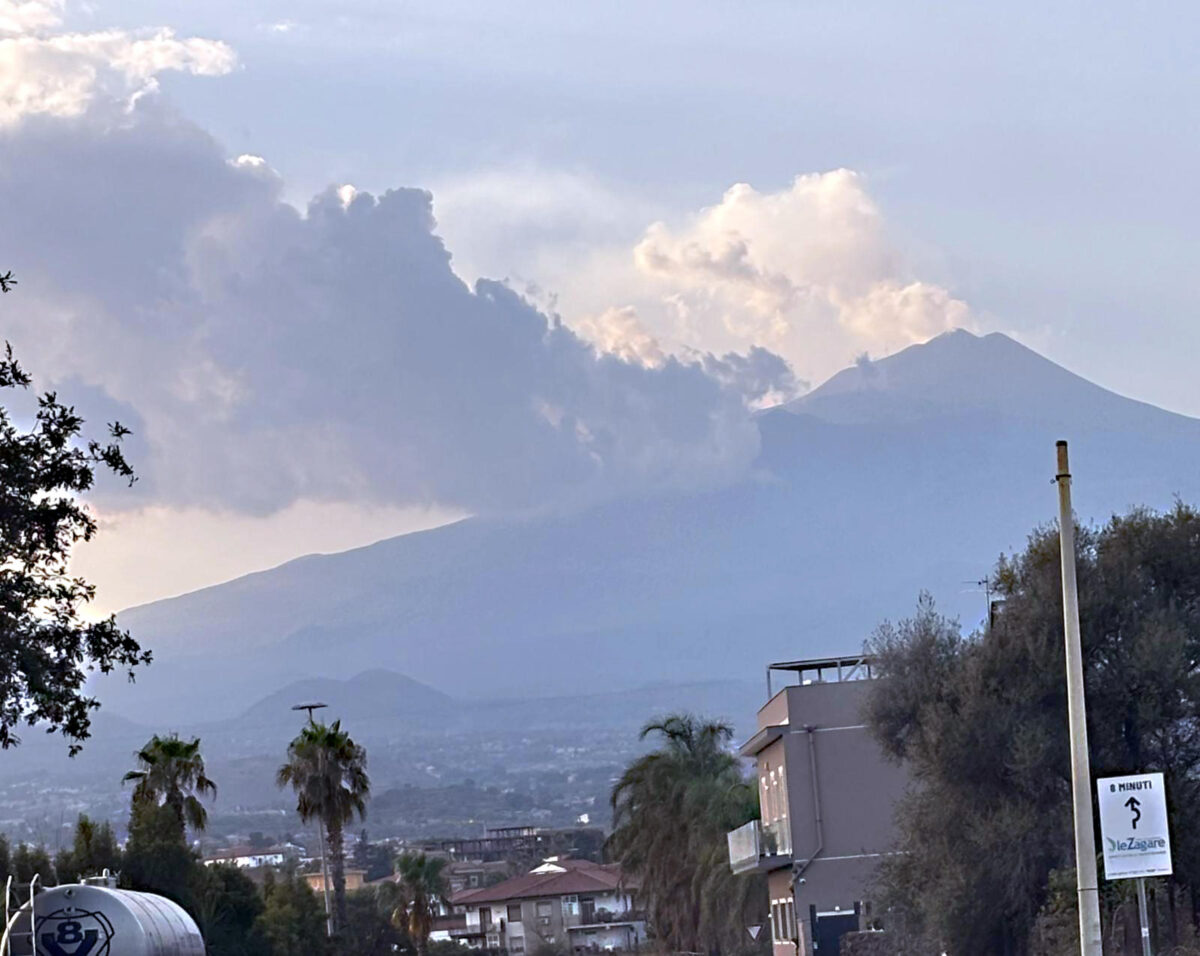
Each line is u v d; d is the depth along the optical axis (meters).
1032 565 61.00
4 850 97.50
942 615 65.38
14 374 36.62
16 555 36.72
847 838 84.38
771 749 90.25
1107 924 55.47
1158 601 59.28
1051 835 58.38
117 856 103.75
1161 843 34.78
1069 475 38.16
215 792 116.75
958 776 60.03
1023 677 59.62
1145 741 58.62
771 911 96.44
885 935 70.25
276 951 112.88
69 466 36.84
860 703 73.06
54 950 48.50
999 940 59.75
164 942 50.00
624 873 132.62
